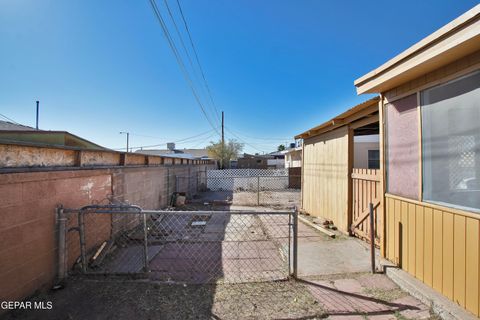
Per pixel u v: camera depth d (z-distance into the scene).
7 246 2.29
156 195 7.06
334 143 5.84
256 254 3.95
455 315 2.18
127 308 2.40
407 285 2.76
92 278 2.97
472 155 2.20
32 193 2.58
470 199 2.21
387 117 3.35
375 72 3.07
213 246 4.32
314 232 5.28
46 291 2.69
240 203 9.45
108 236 4.26
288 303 2.51
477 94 2.16
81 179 3.48
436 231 2.55
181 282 2.92
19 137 4.86
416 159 2.83
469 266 2.19
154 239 4.69
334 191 5.81
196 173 13.34
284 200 10.35
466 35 1.96
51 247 2.86
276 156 32.19
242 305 2.47
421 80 2.72
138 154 5.77
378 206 4.25
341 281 3.00
